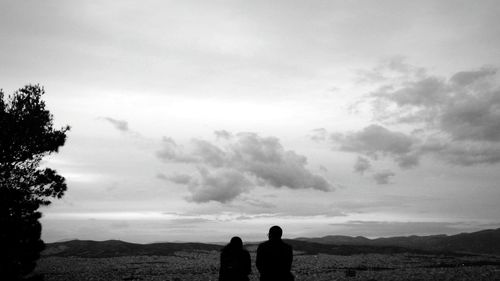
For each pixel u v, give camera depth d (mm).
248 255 14172
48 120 26422
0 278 18109
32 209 20672
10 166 24047
